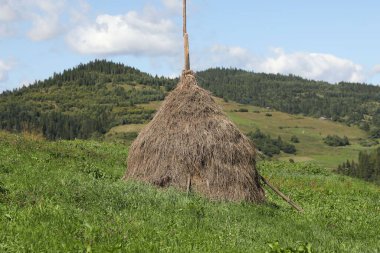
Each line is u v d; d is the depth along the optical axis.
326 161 179.38
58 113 193.50
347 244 12.34
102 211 10.95
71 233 8.80
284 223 13.55
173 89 16.58
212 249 9.22
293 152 192.50
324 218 15.83
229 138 15.47
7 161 15.89
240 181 15.19
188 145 15.15
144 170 15.45
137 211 11.48
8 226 8.66
